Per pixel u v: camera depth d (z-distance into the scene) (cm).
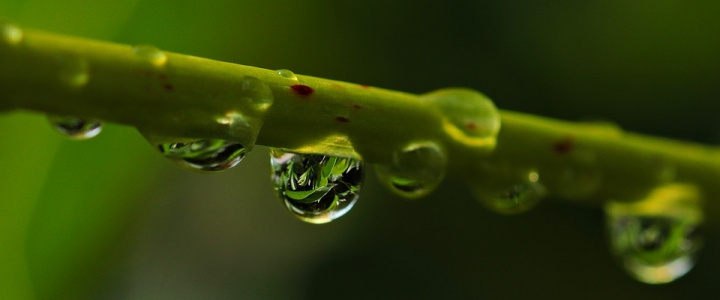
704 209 10
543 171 10
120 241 12
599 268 15
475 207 15
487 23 14
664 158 10
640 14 14
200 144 9
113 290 12
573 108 15
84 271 11
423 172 10
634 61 14
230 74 9
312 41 13
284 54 13
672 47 14
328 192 10
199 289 14
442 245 15
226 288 15
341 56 13
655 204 10
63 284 11
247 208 15
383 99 9
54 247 11
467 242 15
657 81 14
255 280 15
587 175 10
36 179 11
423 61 14
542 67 15
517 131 10
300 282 15
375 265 15
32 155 11
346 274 15
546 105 15
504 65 15
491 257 15
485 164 10
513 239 15
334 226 16
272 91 9
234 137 9
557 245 15
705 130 14
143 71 9
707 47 14
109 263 12
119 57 9
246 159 16
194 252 14
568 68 14
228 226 15
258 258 15
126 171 11
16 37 9
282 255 16
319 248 16
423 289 15
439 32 14
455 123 10
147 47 9
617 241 11
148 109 9
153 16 12
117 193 11
